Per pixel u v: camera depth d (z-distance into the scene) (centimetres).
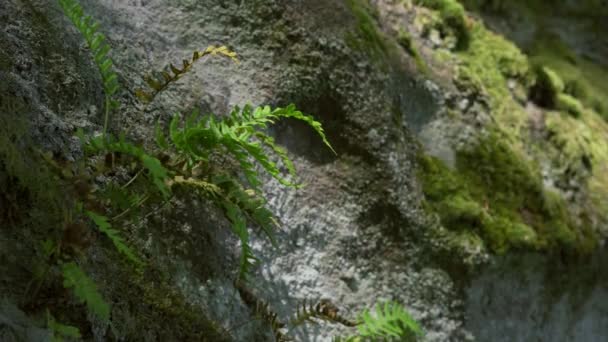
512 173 372
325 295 289
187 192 239
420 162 339
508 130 390
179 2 288
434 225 329
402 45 363
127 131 243
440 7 407
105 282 205
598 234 412
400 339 304
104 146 197
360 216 307
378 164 316
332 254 296
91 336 193
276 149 214
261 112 210
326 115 308
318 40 309
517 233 354
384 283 309
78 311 191
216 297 250
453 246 331
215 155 265
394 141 326
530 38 538
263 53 297
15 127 194
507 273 356
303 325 278
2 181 183
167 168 208
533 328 375
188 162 211
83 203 195
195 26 287
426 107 357
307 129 303
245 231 220
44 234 190
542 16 580
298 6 310
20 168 188
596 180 432
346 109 312
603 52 591
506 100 403
